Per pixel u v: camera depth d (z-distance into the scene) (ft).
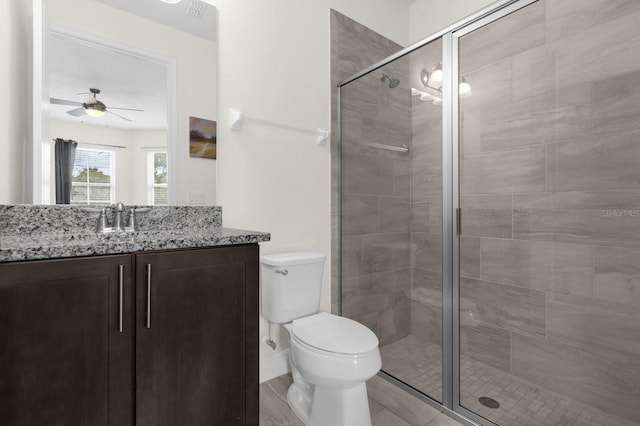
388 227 6.65
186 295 3.42
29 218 3.88
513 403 5.22
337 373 4.20
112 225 4.54
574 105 4.87
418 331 6.11
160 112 5.05
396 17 8.71
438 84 5.83
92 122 4.51
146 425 3.18
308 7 6.82
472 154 5.65
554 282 5.19
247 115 5.93
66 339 2.79
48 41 4.17
